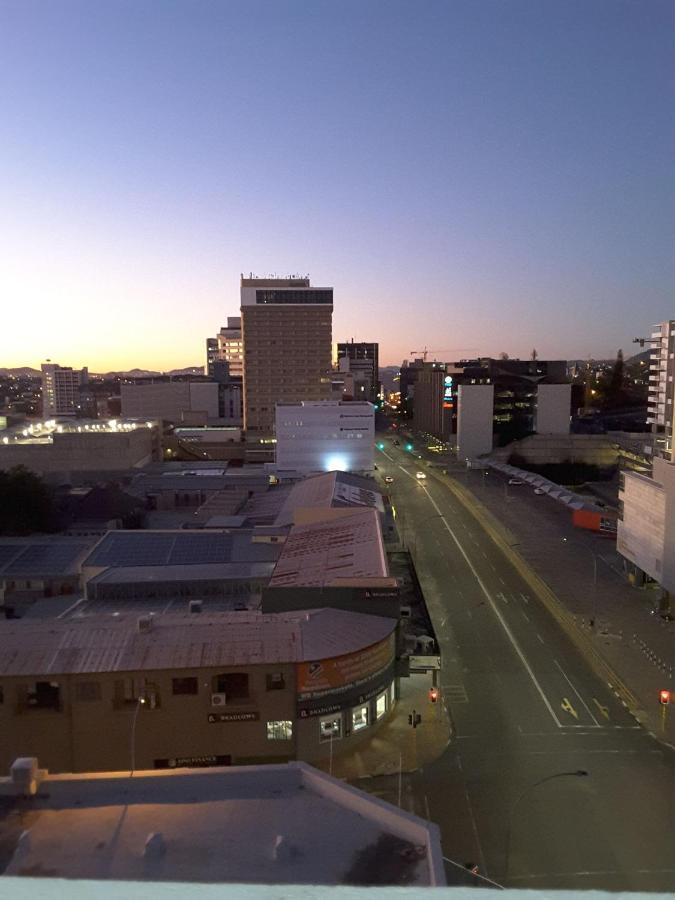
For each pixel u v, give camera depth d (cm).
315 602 5316
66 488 13075
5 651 4353
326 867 1470
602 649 6216
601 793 4088
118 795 1730
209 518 10838
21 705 4247
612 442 18512
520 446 18550
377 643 4794
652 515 7369
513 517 11838
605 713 5072
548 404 19900
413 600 7200
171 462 17262
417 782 4241
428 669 5234
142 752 4278
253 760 4381
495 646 6316
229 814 1655
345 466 16362
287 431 16238
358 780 4281
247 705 4347
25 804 1698
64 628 4716
